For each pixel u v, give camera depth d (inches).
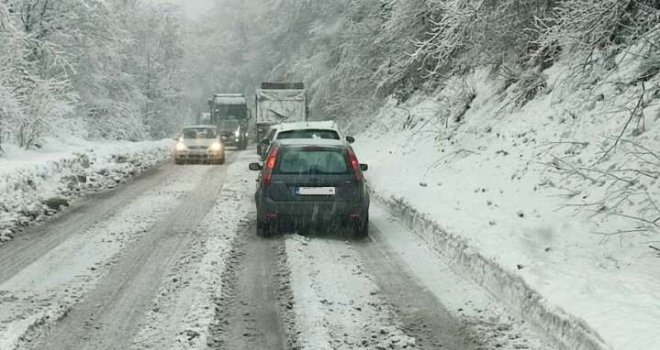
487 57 629.6
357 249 359.6
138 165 918.4
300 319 236.4
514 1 529.3
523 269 259.6
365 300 261.7
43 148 927.0
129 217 465.1
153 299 261.0
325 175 387.5
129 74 1690.5
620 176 358.0
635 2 380.5
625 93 425.1
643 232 298.2
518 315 244.4
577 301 219.0
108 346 210.5
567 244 303.4
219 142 1002.1
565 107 489.4
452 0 558.3
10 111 823.1
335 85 1278.3
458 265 318.7
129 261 327.0
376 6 1095.0
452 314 245.6
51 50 1042.1
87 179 687.1
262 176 401.7
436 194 471.8
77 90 1398.9
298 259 330.6
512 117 569.9
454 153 587.5
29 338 217.3
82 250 353.7
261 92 1349.7
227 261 327.9
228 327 229.8
